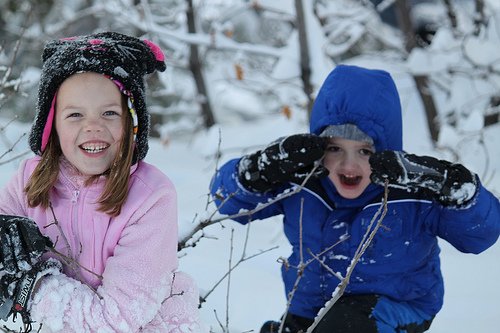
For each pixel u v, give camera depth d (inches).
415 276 123.9
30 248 88.9
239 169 127.0
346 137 124.1
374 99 124.7
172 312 97.7
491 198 117.8
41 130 97.0
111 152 94.8
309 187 127.4
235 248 182.9
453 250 190.7
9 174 234.1
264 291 153.9
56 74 93.4
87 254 94.8
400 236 122.2
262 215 132.3
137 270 92.3
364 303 120.6
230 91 439.5
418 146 289.6
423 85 291.6
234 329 139.3
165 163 295.0
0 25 361.4
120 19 306.8
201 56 337.7
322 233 126.0
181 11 319.0
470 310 151.5
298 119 256.5
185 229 119.0
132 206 94.6
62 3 378.6
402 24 309.1
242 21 370.9
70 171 96.7
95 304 90.0
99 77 93.6
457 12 318.0
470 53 255.8
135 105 96.3
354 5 317.7
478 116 234.1
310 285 126.7
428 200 122.0
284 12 261.1
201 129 368.5
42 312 89.0
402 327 119.6
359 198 125.2
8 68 154.8
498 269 174.2
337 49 292.2
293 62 246.7
